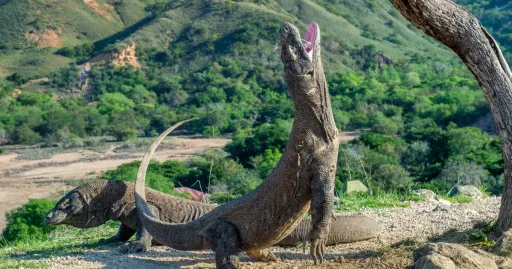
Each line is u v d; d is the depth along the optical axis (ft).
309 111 18.84
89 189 28.53
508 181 22.57
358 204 34.88
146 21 505.66
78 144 281.13
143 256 25.62
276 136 193.77
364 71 449.89
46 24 490.49
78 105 377.30
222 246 20.83
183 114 324.39
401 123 274.36
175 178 151.12
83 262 24.34
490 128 268.62
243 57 440.86
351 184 43.73
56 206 28.40
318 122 18.97
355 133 266.98
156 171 154.30
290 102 327.88
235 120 303.89
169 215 28.48
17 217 75.05
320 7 565.53
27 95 380.58
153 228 23.20
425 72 446.19
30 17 495.41
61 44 480.64
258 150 191.83
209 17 491.31
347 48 469.57
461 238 23.21
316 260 19.44
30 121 303.48
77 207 28.35
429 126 241.96
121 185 28.71
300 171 19.29
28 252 27.84
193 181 149.38
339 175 107.65
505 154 22.62
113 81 410.31
